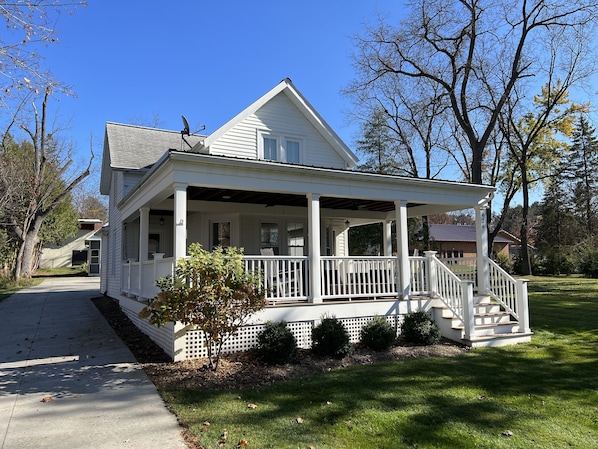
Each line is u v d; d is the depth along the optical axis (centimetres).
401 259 935
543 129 2658
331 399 511
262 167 784
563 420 456
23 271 2741
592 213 3794
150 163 1523
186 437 403
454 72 2105
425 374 627
